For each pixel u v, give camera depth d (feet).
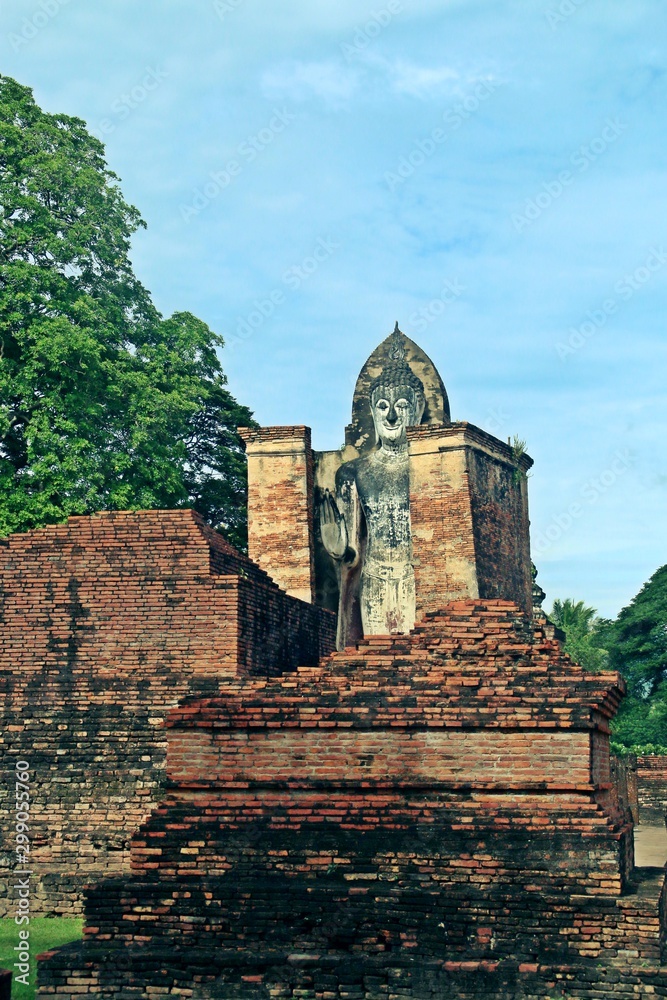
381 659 48.96
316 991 43.24
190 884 46.21
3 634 66.49
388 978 43.01
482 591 102.42
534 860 44.52
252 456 110.11
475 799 46.14
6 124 103.91
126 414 103.04
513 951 43.29
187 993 43.86
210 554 66.54
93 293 107.14
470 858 45.09
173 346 114.11
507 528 109.91
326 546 109.50
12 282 99.60
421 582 102.99
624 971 41.60
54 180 104.17
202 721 48.49
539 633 49.47
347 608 108.17
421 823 46.03
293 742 47.91
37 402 98.32
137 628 66.03
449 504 103.19
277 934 45.06
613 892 43.57
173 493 105.91
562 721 45.68
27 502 95.50
